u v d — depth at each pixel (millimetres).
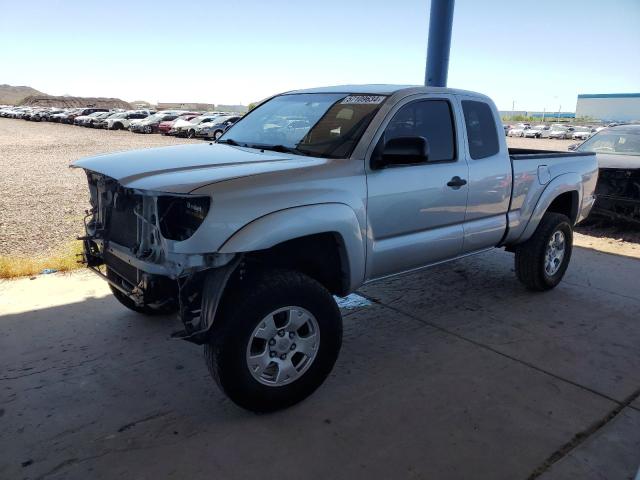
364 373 3715
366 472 2684
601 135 9227
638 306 5121
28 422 3037
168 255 2850
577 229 8641
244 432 2998
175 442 2895
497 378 3672
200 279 3018
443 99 4145
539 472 2707
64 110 55438
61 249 6570
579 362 3936
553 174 5211
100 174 3291
